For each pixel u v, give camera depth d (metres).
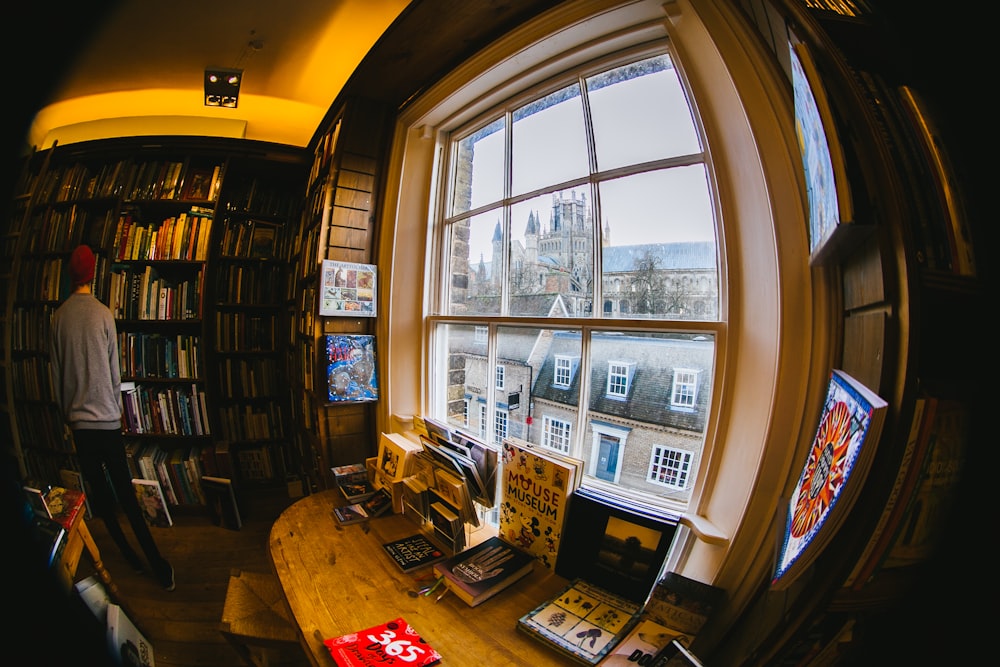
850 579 0.46
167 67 2.36
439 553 1.23
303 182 3.18
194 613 1.78
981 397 0.43
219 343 2.91
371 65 1.74
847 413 0.50
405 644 0.85
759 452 0.81
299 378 2.59
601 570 1.06
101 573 1.26
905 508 0.43
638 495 1.18
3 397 2.70
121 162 2.83
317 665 0.80
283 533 1.35
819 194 0.55
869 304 0.50
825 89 0.47
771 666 0.54
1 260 2.63
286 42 2.13
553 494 1.16
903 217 0.43
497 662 0.81
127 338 2.75
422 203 2.07
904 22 0.53
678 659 0.72
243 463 3.02
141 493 2.54
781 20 0.65
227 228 2.98
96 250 2.73
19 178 2.71
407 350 2.10
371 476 1.77
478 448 1.42
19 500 0.99
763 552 0.78
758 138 0.80
